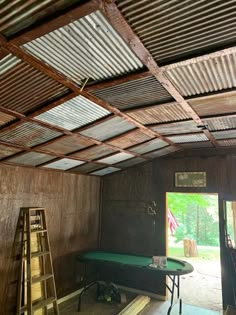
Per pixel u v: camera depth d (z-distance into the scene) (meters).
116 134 3.55
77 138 3.42
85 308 4.52
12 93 2.18
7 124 2.71
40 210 4.36
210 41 1.65
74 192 5.34
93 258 4.93
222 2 1.35
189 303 4.91
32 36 1.56
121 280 5.47
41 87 2.15
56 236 4.80
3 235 3.79
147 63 1.89
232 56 1.80
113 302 4.75
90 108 2.63
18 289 3.69
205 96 2.45
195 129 3.60
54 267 4.71
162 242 5.24
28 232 3.84
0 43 1.60
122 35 1.59
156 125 3.35
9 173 3.96
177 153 5.34
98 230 6.01
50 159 4.13
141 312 4.45
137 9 1.40
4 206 3.83
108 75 2.07
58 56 1.79
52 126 2.91
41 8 1.37
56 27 1.50
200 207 12.97
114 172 6.03
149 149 4.70
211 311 4.56
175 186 5.27
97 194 6.07
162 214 5.34
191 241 9.66
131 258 5.00
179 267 4.38
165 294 4.99
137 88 2.29
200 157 5.11
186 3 1.36
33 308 3.61
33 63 1.83
